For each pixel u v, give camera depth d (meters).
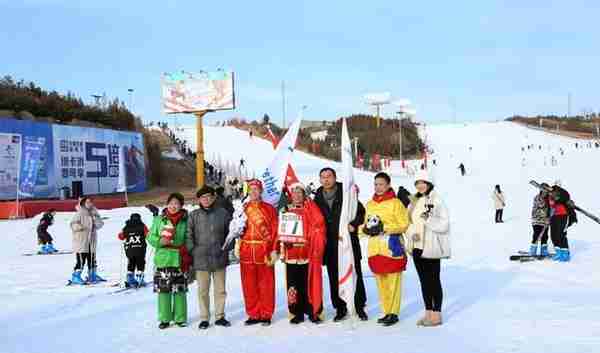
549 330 6.54
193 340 6.76
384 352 5.92
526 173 47.88
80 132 39.16
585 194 29.59
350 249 7.24
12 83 43.22
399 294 7.31
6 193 33.47
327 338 6.63
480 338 6.35
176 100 39.53
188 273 7.60
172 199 7.54
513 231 19.28
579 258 12.66
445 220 7.03
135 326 7.65
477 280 10.39
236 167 55.84
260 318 7.52
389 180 7.34
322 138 87.12
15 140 34.25
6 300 9.79
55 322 8.02
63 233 22.80
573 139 97.50
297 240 7.43
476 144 91.62
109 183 41.38
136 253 11.28
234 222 7.36
